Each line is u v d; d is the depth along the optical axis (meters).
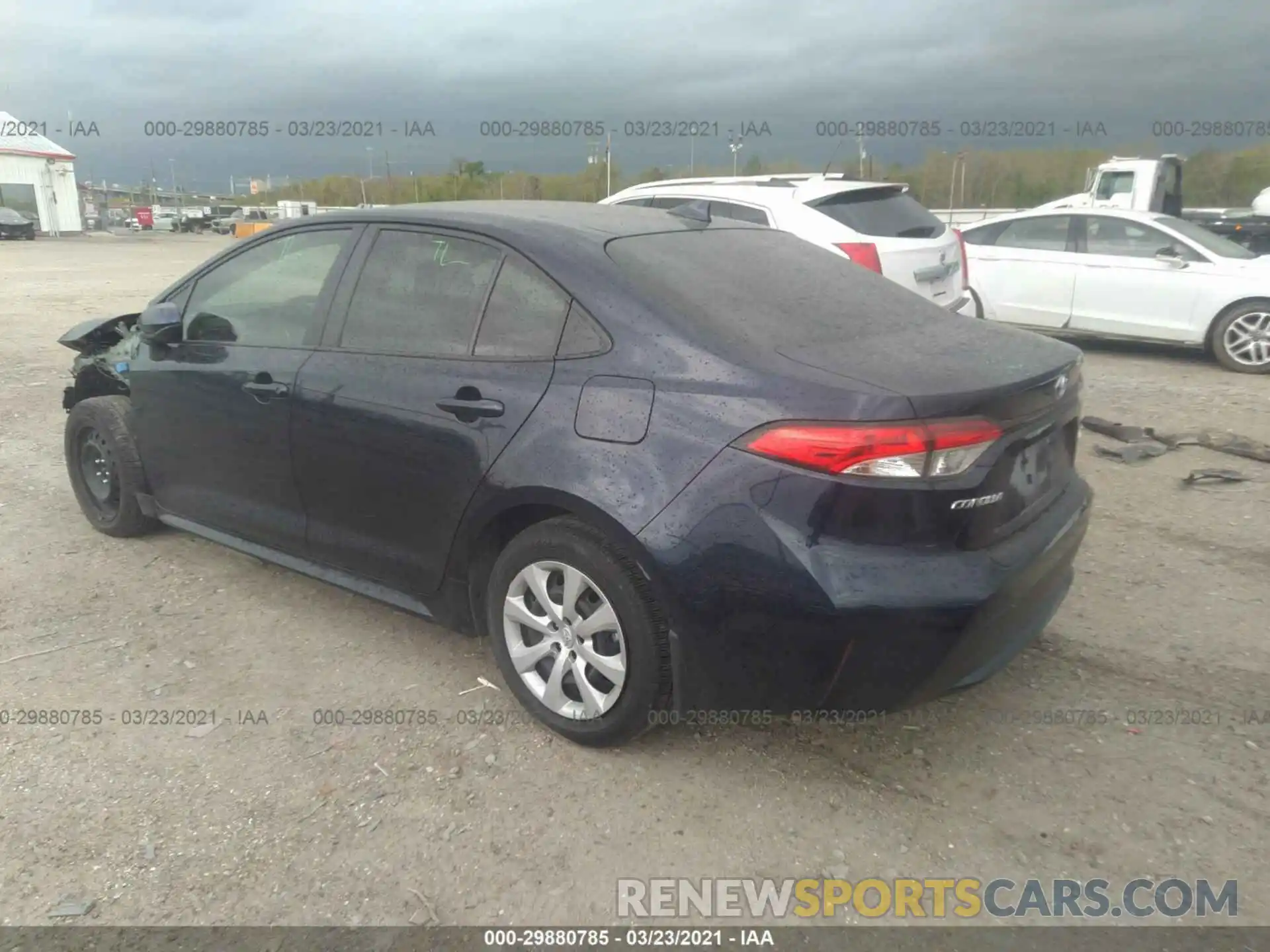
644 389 2.93
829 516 2.64
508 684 3.37
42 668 3.75
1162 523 5.17
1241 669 3.69
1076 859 2.72
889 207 7.89
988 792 3.00
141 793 3.00
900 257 7.39
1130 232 9.89
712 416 2.80
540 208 3.77
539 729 3.34
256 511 4.10
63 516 5.44
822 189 7.66
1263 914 2.52
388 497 3.53
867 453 2.60
